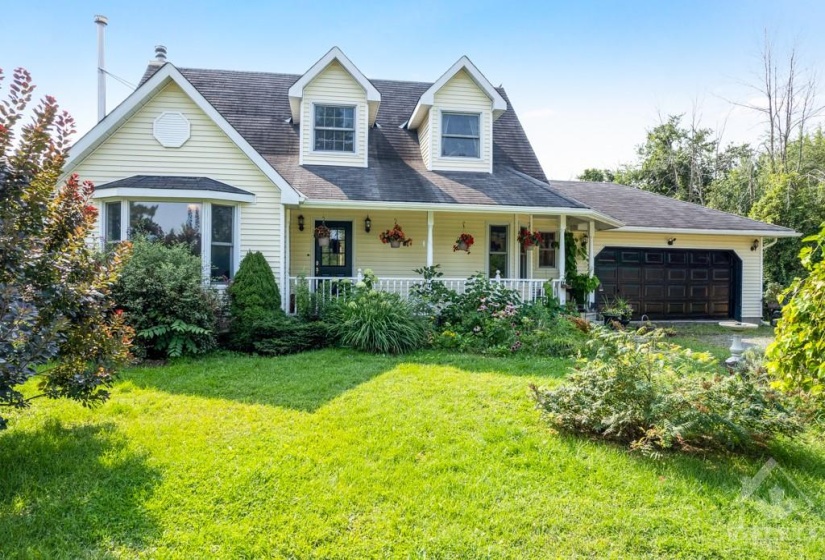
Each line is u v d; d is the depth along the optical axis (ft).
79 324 12.76
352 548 8.41
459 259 38.11
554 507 9.75
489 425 14.01
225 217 28.12
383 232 37.06
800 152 72.02
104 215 26.43
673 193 98.12
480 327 28.09
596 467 11.56
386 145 39.91
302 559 8.14
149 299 22.89
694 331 39.93
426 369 20.86
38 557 8.04
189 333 23.59
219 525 8.99
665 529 9.10
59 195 13.10
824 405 13.50
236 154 28.66
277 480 10.61
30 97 11.66
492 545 8.52
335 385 18.22
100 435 12.99
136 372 20.22
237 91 41.50
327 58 35.53
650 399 12.67
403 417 14.60
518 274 38.58
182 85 27.50
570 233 38.86
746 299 45.80
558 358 24.32
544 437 13.26
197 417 14.57
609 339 14.10
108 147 27.48
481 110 38.11
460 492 10.29
